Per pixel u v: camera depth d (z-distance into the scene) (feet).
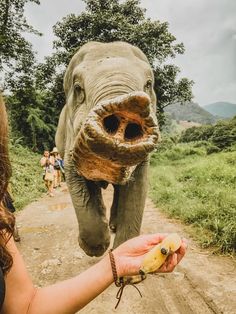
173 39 70.23
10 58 74.59
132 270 4.26
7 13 72.02
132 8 74.18
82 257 16.01
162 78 74.23
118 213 11.91
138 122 6.76
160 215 25.12
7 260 4.02
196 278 12.59
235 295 11.17
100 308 10.97
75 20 70.69
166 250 4.14
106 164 7.60
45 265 15.15
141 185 11.60
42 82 76.02
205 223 19.49
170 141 121.29
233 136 100.37
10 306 4.05
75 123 10.96
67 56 70.59
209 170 41.65
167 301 11.23
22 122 90.63
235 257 14.89
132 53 12.03
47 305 4.08
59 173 49.49
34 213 28.73
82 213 11.47
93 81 9.95
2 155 4.13
